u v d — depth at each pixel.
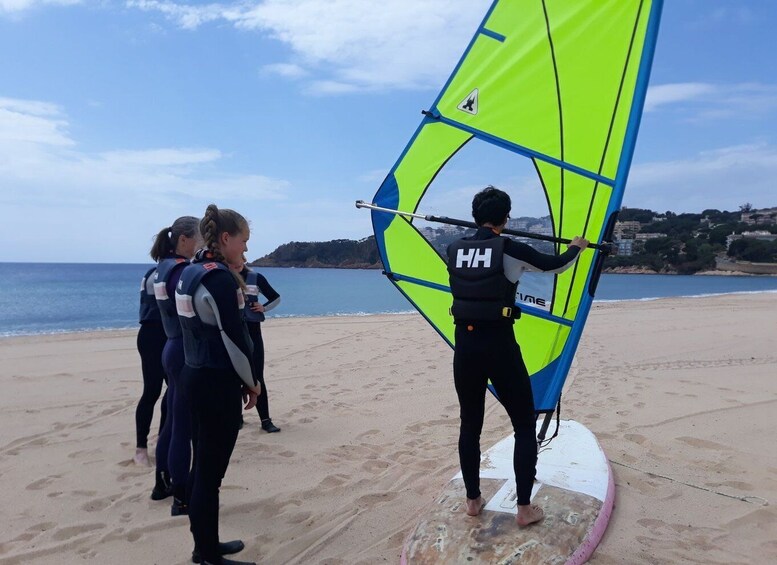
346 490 3.87
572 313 3.42
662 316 14.20
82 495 3.79
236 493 3.83
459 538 2.83
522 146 3.50
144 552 3.05
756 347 9.37
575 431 4.29
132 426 5.30
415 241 3.84
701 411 5.61
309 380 7.32
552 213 3.49
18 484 3.97
